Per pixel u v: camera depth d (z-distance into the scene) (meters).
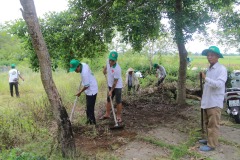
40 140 5.11
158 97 8.60
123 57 17.02
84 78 5.47
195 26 6.16
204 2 6.50
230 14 7.04
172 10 6.30
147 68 15.88
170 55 16.58
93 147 4.74
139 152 4.54
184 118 6.50
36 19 3.85
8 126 5.34
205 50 4.47
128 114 6.90
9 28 6.64
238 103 5.91
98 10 7.01
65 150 4.21
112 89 5.78
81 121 6.05
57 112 4.13
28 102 7.57
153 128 5.75
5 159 4.13
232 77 8.91
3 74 17.81
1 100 9.84
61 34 6.70
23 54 7.16
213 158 4.29
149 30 6.19
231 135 5.32
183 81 7.74
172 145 4.74
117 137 5.20
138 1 6.48
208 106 4.46
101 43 7.66
